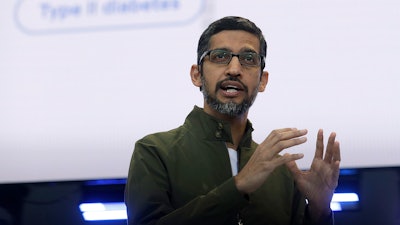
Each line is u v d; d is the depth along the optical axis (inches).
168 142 114.7
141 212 105.3
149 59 186.7
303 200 116.5
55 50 191.6
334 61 178.7
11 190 189.3
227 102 112.1
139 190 107.3
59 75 189.5
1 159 185.6
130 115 183.9
